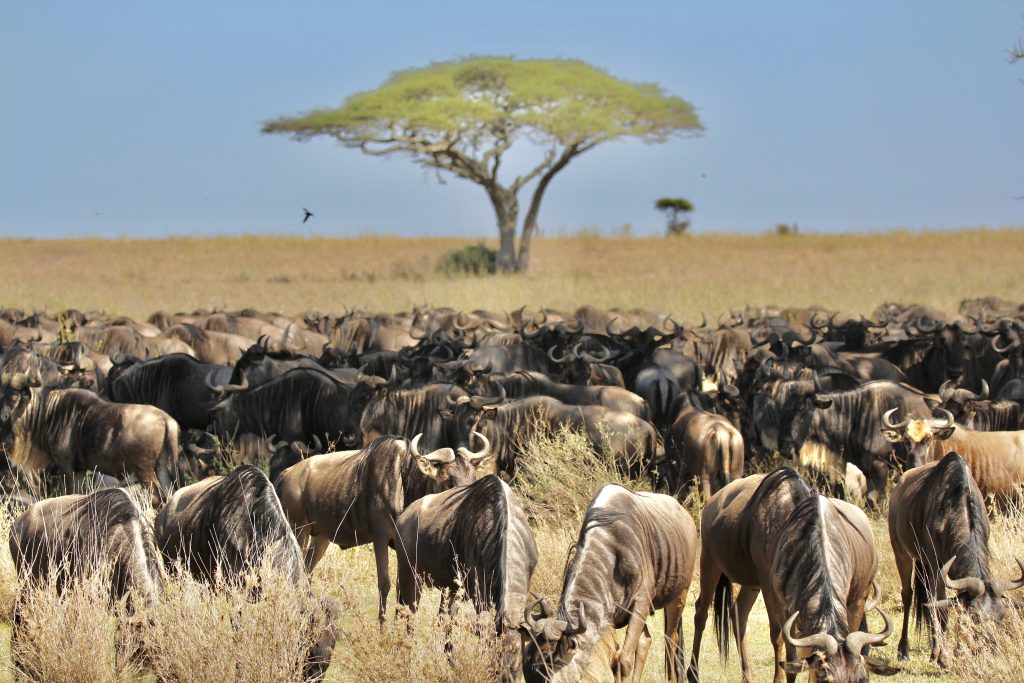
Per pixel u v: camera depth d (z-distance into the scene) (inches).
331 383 1908.2
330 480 1333.7
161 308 4616.1
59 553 1085.8
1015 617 1075.9
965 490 1145.4
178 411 2198.6
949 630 1114.7
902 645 1219.2
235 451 1893.5
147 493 1678.2
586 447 1659.7
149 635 1004.6
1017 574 1251.8
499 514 1059.3
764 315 3732.8
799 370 2091.5
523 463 1668.3
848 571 989.8
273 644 981.2
